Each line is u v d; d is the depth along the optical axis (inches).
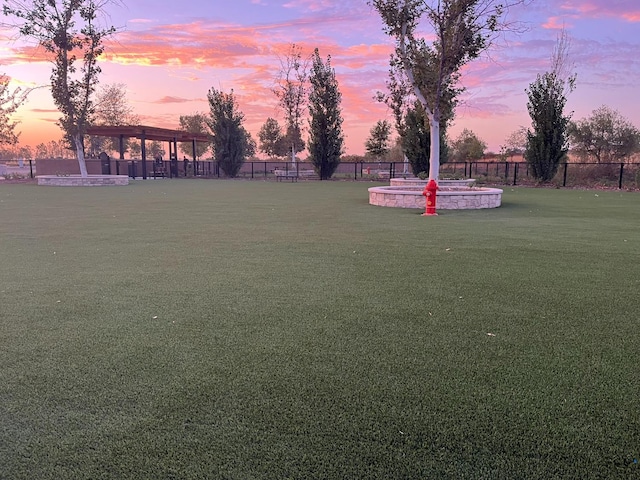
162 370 101.2
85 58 853.8
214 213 427.5
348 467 68.7
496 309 142.6
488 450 72.7
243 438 76.1
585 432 77.4
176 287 170.1
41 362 105.7
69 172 1213.7
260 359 106.6
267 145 1898.4
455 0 548.7
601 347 112.8
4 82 1091.3
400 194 480.7
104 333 123.7
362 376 97.8
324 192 724.7
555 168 864.3
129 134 1155.9
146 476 67.2
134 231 314.5
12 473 68.2
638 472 67.8
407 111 917.2
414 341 117.0
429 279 180.2
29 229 324.5
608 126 1171.9
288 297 156.5
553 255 227.8
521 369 100.9
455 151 1620.3
